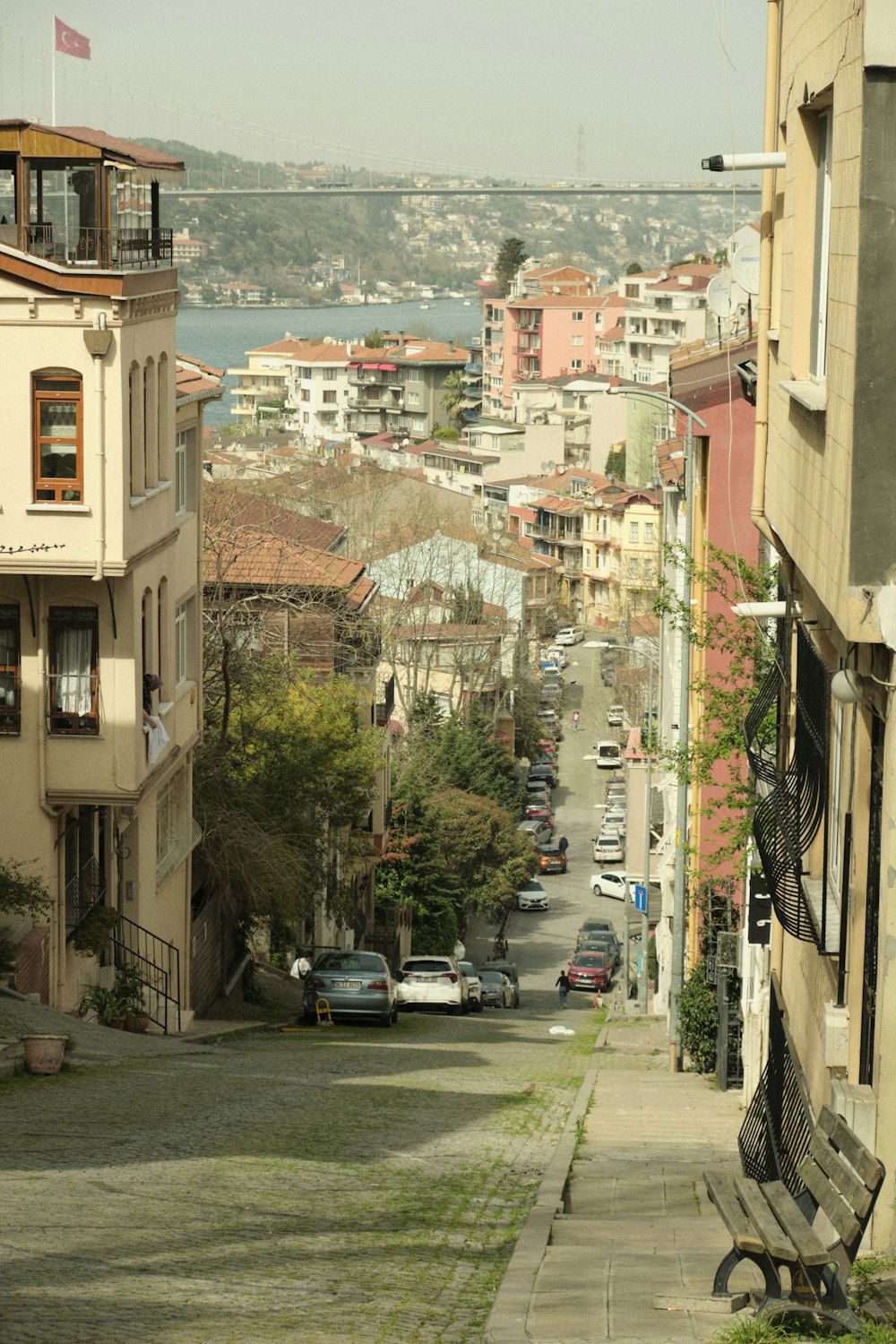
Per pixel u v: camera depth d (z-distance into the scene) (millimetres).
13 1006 22906
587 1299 8750
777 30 14414
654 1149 16688
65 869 26609
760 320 14891
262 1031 31922
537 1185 13906
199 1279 9273
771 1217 7766
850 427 9016
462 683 90438
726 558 26078
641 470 167125
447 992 44156
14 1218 10594
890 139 8719
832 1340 7273
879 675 9273
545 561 152500
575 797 111000
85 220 24922
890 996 9086
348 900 44031
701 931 31703
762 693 15367
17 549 23172
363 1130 16781
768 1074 13266
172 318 27969
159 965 30359
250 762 39000
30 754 25469
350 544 98812
